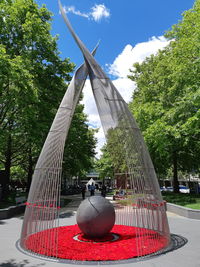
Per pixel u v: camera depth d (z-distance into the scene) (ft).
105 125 28.30
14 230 35.14
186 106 54.03
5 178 69.05
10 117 60.95
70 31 28.22
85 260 20.58
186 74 56.29
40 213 25.12
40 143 62.64
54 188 25.08
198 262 20.27
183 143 66.18
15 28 62.28
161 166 91.76
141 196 24.95
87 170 100.27
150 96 77.15
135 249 22.79
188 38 55.16
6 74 50.16
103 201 27.12
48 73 68.69
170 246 24.82
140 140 26.78
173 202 61.26
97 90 29.17
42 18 71.20
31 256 22.45
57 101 69.72
